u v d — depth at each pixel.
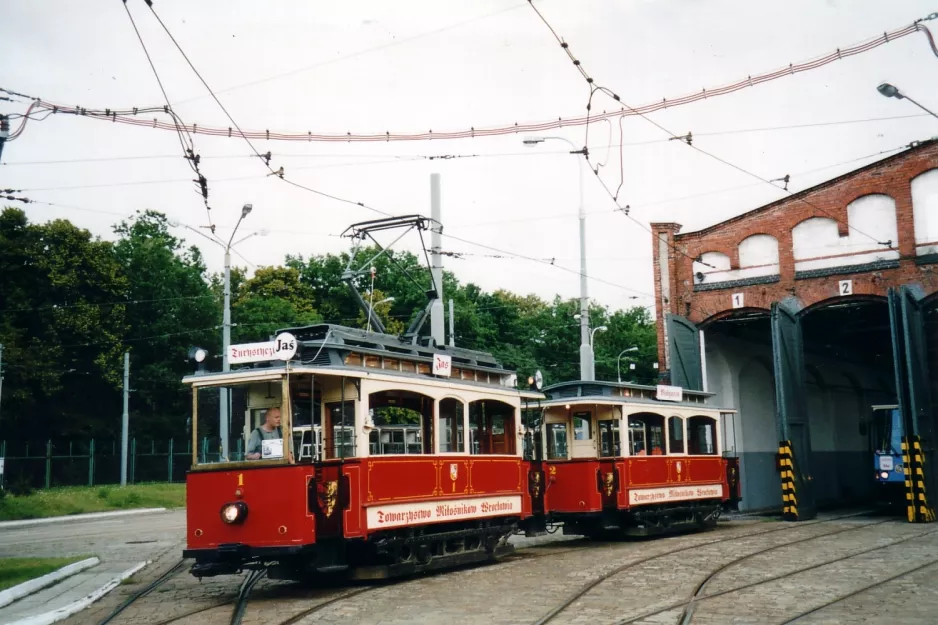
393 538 13.12
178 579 14.39
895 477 27.42
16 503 33.88
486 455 15.79
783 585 12.17
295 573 13.52
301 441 12.35
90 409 49.25
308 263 60.75
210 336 53.12
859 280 25.69
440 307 21.20
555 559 16.09
